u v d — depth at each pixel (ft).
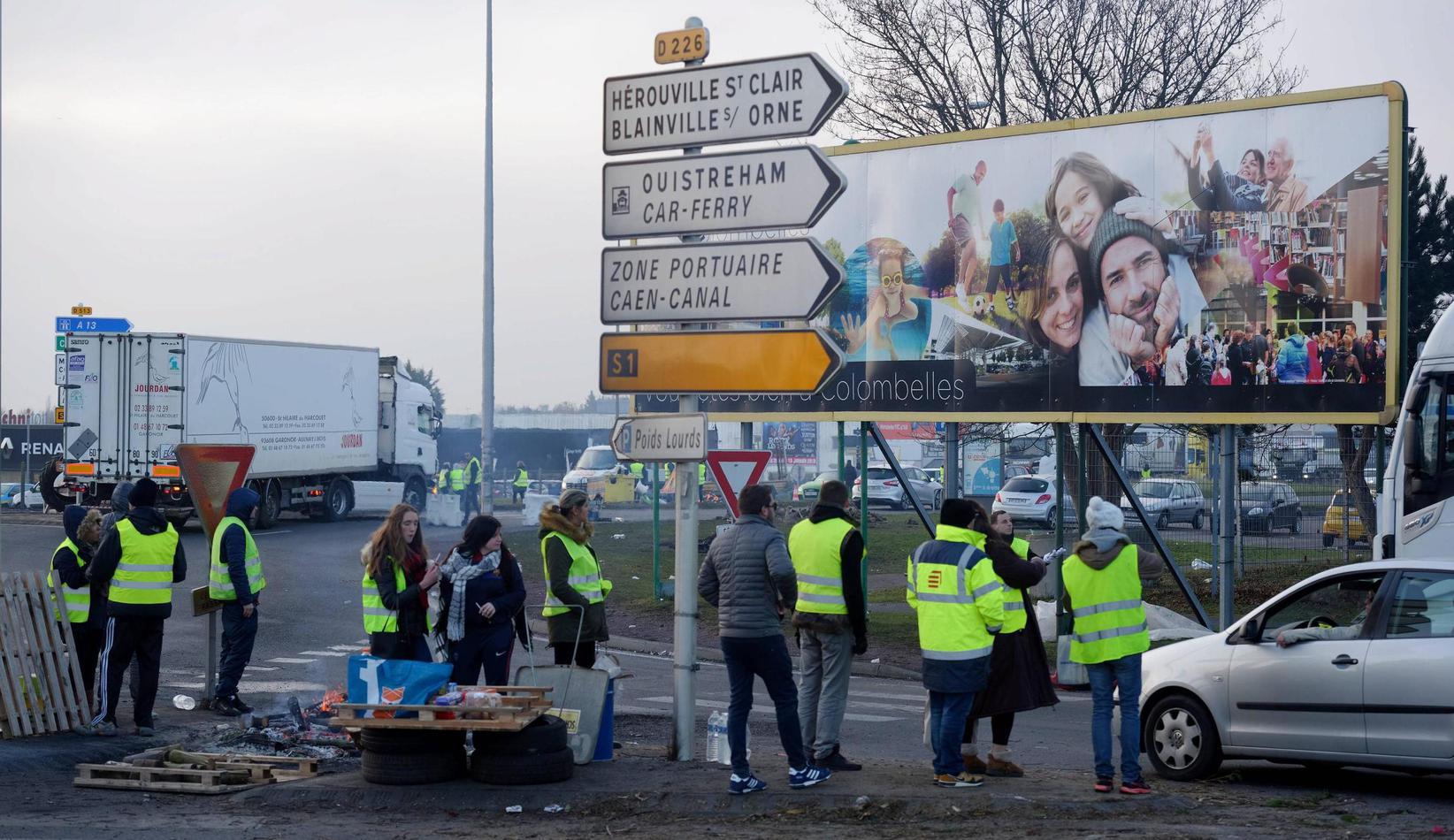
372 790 29.04
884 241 69.77
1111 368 62.54
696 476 32.19
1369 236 56.39
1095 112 104.78
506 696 29.91
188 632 60.75
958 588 28.27
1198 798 28.96
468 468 137.49
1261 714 30.68
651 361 31.73
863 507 72.13
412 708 29.14
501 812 27.96
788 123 30.14
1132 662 28.32
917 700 48.32
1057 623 56.75
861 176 70.49
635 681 51.83
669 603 73.20
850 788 28.48
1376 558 47.67
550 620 33.78
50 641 36.37
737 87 30.73
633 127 31.99
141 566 36.40
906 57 107.34
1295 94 57.93
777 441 214.28
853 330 70.54
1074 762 35.42
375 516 123.85
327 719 37.68
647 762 31.78
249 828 26.50
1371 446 58.13
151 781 30.81
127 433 94.63
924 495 153.89
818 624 30.14
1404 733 28.63
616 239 32.12
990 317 66.33
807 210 29.91
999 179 66.13
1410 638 29.01
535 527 118.11
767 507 28.68
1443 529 45.29
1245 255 59.11
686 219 31.30
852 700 48.24
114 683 36.50
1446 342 45.78
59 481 95.61
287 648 56.95
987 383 66.33
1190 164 60.54
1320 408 57.41
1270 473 60.23
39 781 31.35
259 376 102.68
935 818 26.73
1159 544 60.95
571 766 30.09
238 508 40.45
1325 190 57.26
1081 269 63.46
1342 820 26.50
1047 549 69.97
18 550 88.33
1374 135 56.29
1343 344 56.85
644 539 104.78
